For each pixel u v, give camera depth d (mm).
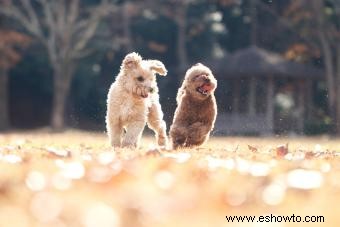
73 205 3361
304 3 39781
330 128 38938
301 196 4031
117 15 44562
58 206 3264
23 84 46312
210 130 9945
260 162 6926
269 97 38094
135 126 9555
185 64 41625
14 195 3854
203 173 5328
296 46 42062
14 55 39812
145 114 9680
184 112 9820
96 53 45125
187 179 4934
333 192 4305
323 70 42281
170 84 44969
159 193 3994
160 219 3014
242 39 48188
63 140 16625
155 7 43125
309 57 42719
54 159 6699
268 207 3652
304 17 40031
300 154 8625
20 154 7586
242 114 38125
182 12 43625
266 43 45906
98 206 3312
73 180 4641
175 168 5742
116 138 9727
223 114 38594
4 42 39188
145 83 9531
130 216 3086
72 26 37656
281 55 45125
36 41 43969
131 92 9531
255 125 37750
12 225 2896
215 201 3695
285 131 41219
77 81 45156
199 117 9805
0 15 39594
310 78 38875
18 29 43562
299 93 39812
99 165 6078
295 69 38500
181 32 43875
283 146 8555
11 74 45469
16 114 46469
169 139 9977
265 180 4973
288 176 4977
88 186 4281
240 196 3994
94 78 46031
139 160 6500
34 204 3402
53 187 4219
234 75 37875
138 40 47344
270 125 37844
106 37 45000
